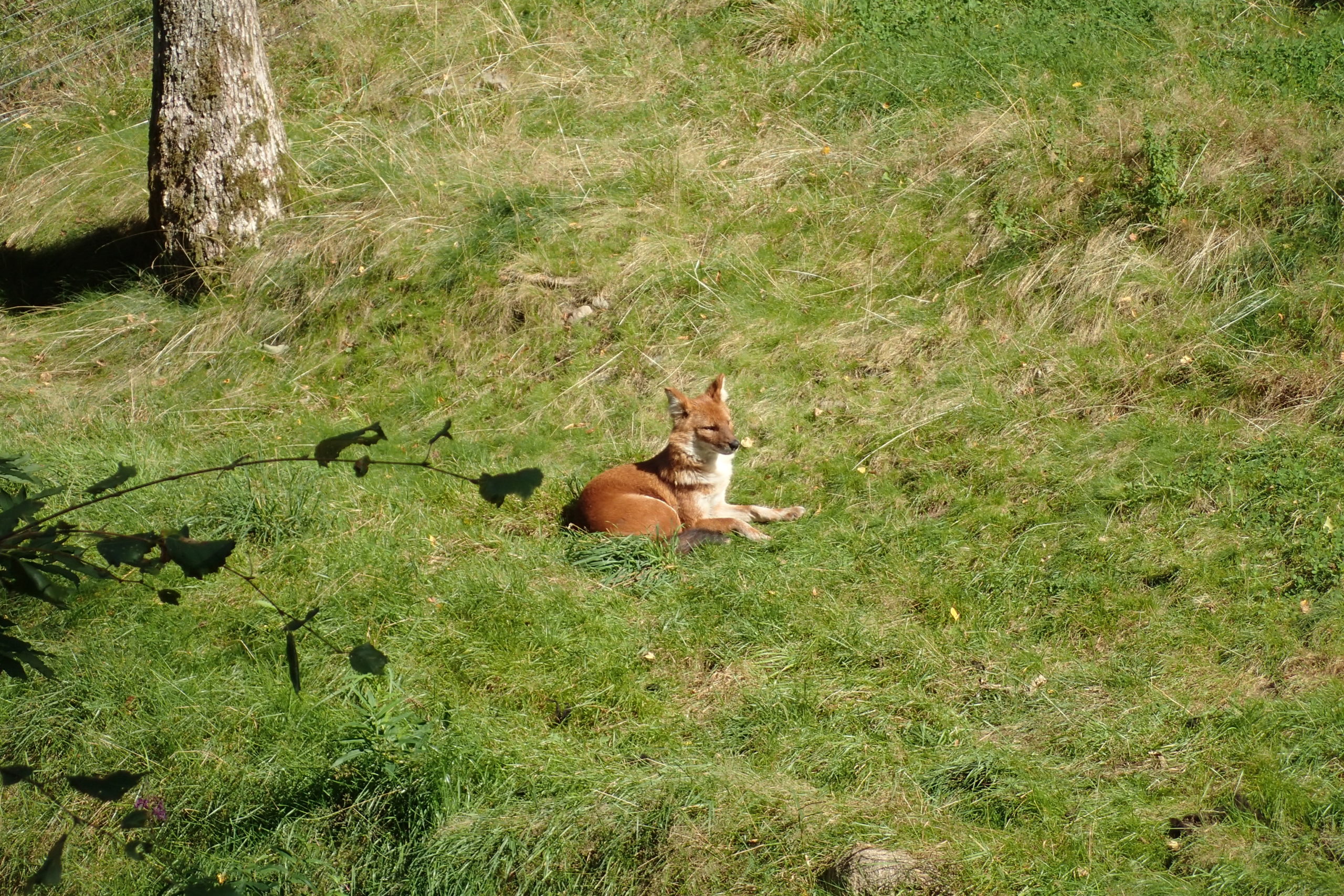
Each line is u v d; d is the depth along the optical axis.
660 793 8.41
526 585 10.89
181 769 9.35
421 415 14.65
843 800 8.44
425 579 11.11
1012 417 12.93
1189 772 8.51
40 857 8.94
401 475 12.98
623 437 13.88
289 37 23.30
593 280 15.60
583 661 10.00
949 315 14.52
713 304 15.20
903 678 9.73
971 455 12.52
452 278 16.00
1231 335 13.41
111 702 10.00
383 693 9.65
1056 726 9.10
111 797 4.16
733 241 16.02
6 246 19.97
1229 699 9.16
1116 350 13.49
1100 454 12.23
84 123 22.95
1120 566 10.80
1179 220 14.61
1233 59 17.78
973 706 9.45
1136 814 8.15
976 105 17.38
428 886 8.12
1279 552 10.63
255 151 17.16
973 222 15.48
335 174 18.27
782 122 18.22
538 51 21.00
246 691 9.91
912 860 7.70
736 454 13.34
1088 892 7.48
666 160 17.42
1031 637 10.18
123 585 11.03
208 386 15.59
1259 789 8.20
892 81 18.34
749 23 20.41
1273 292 13.66
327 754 9.23
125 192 20.00
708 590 10.80
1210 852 7.74
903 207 15.91
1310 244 14.15
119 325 16.78
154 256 18.17
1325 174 14.75
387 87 21.16
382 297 16.08
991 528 11.51
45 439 14.42
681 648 10.19
